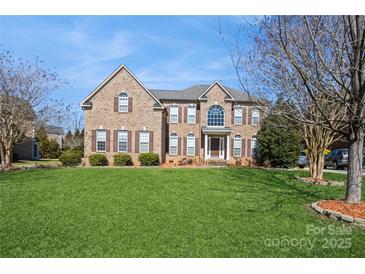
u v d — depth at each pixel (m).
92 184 11.70
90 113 26.03
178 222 7.05
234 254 5.29
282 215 7.70
